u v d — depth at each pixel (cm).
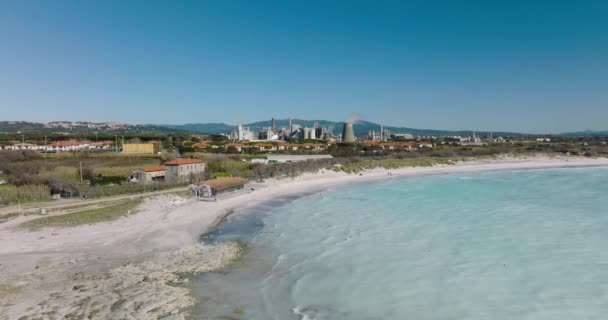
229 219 5125
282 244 3947
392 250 3716
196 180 8081
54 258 3375
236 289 2794
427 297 2691
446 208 5738
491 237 4112
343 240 4072
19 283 2812
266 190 7594
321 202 6425
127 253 3566
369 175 10806
